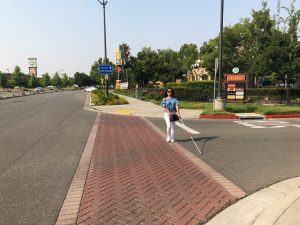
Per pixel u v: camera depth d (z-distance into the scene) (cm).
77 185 618
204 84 3944
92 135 1205
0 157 852
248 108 2044
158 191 582
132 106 2586
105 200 539
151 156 858
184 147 984
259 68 2734
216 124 1540
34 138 1143
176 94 2931
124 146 995
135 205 518
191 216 477
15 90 9831
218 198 548
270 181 649
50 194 571
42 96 5481
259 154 890
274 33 2719
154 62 6475
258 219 459
